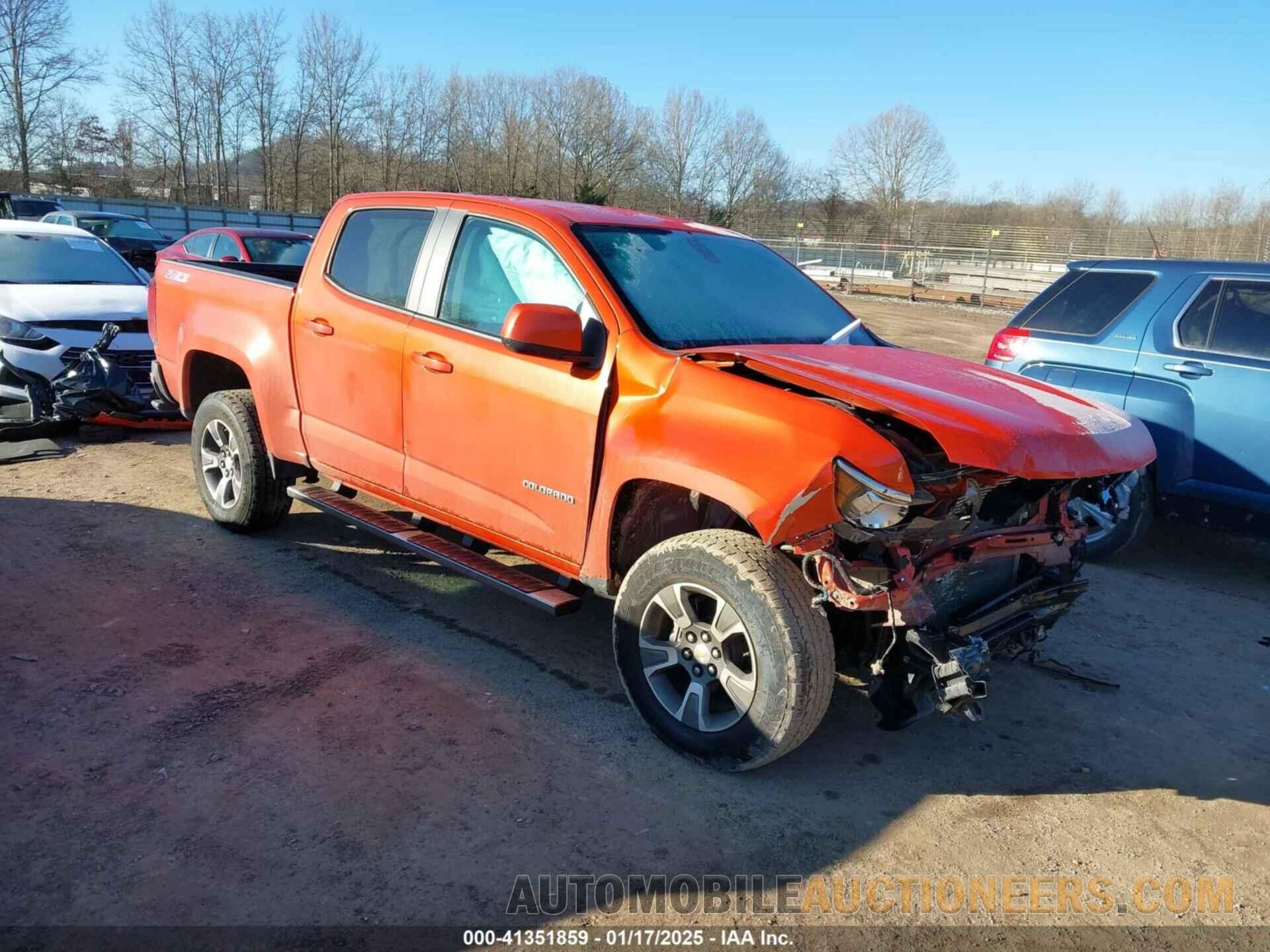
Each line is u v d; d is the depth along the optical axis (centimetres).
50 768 321
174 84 6197
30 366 753
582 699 395
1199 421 571
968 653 312
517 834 302
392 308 446
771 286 451
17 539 536
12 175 6028
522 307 342
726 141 6806
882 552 311
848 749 369
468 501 414
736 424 319
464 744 353
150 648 414
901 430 329
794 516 298
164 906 262
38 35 5809
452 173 6694
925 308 3262
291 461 507
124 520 580
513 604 489
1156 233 4316
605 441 357
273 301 505
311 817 303
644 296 384
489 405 396
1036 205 7381
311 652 420
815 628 316
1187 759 377
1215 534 705
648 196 6856
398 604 479
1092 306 636
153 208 4131
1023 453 303
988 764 364
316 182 6656
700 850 300
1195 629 516
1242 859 313
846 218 7225
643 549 378
